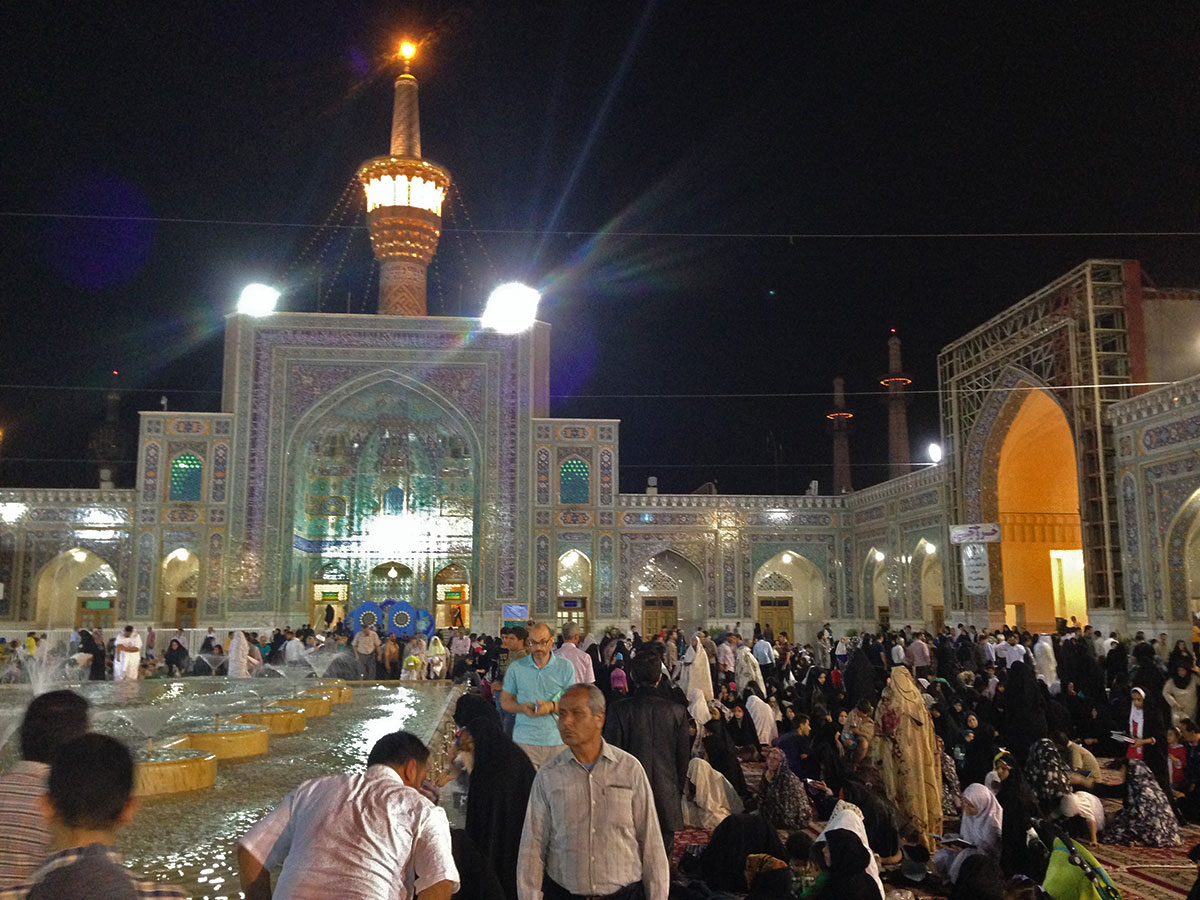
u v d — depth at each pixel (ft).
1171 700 29.96
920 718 20.22
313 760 19.69
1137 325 50.24
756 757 31.73
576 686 9.78
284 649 53.21
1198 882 12.76
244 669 48.32
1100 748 31.45
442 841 7.67
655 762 13.94
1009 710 28.71
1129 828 20.80
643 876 9.46
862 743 21.18
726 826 16.10
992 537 56.54
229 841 13.33
